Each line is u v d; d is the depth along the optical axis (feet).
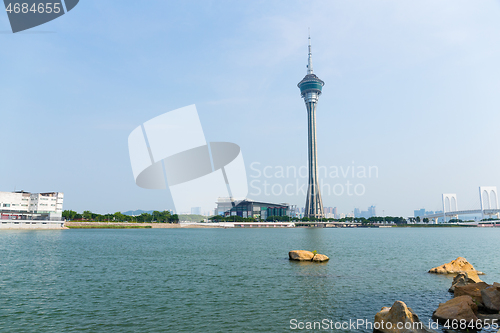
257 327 96.43
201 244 414.21
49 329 93.66
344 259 252.01
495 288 110.11
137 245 387.14
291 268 204.03
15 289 143.33
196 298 128.36
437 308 109.09
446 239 563.07
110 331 92.32
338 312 111.04
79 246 362.33
